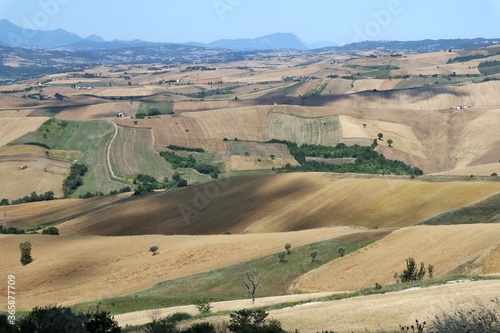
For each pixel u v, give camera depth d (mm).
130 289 69125
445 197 94438
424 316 32250
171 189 136000
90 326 35219
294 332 32156
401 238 70438
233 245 82500
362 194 102500
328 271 63531
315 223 96000
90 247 87312
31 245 90500
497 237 62094
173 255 80500
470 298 34219
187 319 41094
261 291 61844
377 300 38500
